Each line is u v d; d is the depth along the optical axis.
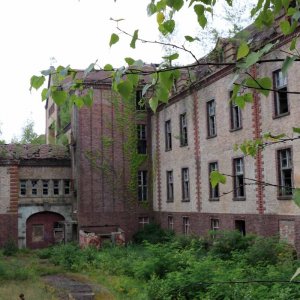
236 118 26.34
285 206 21.75
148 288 16.19
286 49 15.09
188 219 31.69
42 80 2.94
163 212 35.28
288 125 21.62
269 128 22.98
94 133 35.81
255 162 24.12
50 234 36.84
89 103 3.20
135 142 36.81
